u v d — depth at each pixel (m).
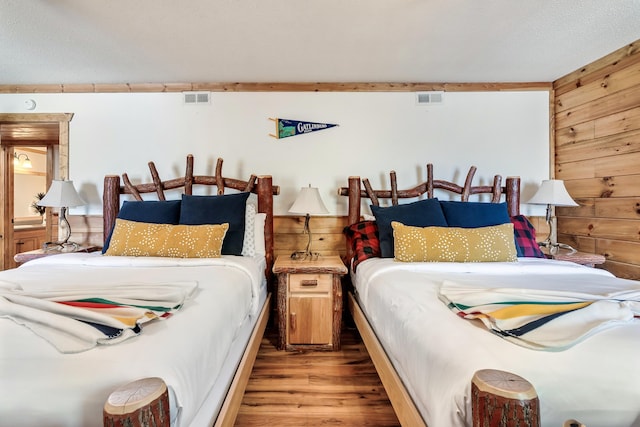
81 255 2.17
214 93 2.88
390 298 1.46
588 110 2.58
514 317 1.00
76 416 0.68
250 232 2.43
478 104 2.94
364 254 2.40
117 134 2.86
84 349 0.81
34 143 3.91
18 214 5.09
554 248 2.61
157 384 0.65
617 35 2.12
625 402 0.73
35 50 2.25
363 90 2.90
